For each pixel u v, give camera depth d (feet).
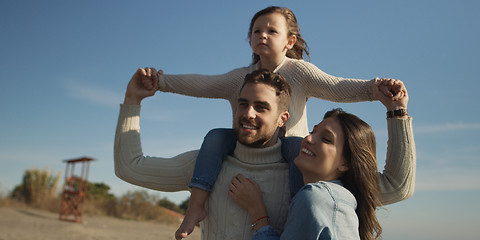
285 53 8.09
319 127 5.87
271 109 5.96
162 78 7.22
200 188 6.14
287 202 6.08
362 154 5.71
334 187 5.23
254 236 5.55
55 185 85.05
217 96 7.75
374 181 5.83
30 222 53.93
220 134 6.62
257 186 5.98
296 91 7.29
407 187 6.07
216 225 6.12
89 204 84.48
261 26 7.67
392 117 6.18
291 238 4.90
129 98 6.90
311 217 4.82
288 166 6.31
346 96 6.83
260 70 6.19
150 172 6.61
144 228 61.82
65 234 43.16
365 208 5.75
